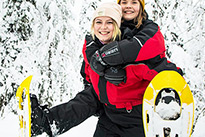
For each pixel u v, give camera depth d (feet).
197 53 13.64
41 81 13.11
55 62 13.48
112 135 6.31
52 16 13.35
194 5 14.11
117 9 5.47
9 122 11.83
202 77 13.20
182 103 4.97
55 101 13.57
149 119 5.06
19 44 12.87
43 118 5.65
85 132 10.84
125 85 5.58
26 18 12.71
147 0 13.94
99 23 5.50
